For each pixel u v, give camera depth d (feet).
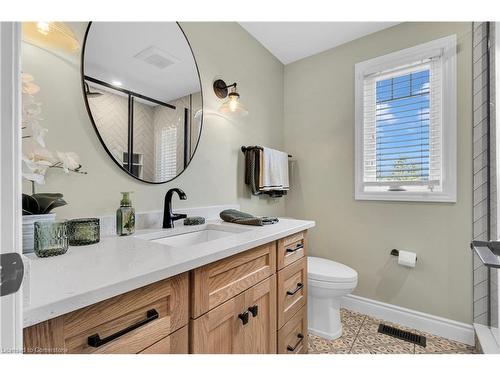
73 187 3.41
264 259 3.72
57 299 1.58
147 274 2.07
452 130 5.68
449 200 5.72
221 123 5.92
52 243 2.53
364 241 6.88
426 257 6.02
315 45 7.38
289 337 4.30
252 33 6.82
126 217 3.61
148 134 4.32
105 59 3.76
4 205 1.10
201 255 2.58
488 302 5.24
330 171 7.47
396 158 6.53
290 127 8.27
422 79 6.22
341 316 6.71
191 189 5.16
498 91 4.75
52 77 3.21
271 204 7.63
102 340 1.82
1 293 1.06
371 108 6.92
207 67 5.55
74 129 3.41
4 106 1.11
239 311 3.15
